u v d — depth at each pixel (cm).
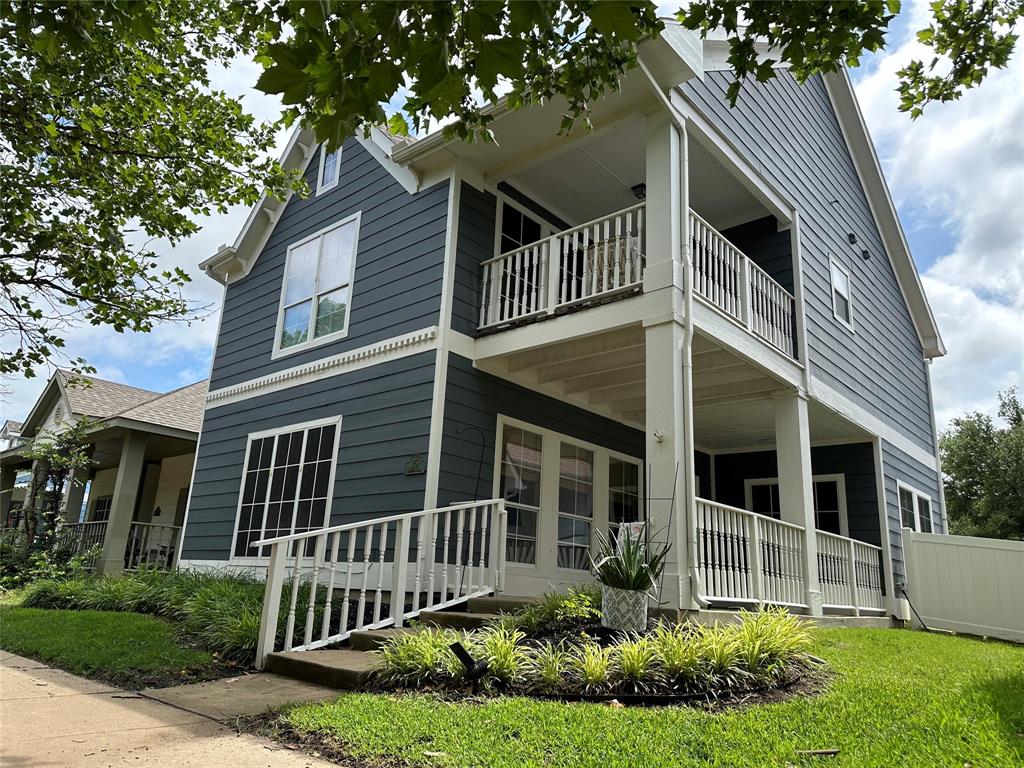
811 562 819
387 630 571
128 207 697
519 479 838
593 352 743
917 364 1501
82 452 1360
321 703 393
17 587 1162
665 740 317
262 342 1095
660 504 609
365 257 938
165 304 735
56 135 628
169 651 555
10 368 694
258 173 760
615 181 932
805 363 915
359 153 1005
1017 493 2384
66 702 405
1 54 596
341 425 888
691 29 420
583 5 371
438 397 765
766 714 364
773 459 1263
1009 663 597
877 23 394
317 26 242
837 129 1259
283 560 543
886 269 1405
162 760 296
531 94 459
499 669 427
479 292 838
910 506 1286
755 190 911
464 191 845
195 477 1148
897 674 493
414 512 676
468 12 253
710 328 704
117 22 384
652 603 583
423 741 319
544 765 286
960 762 288
